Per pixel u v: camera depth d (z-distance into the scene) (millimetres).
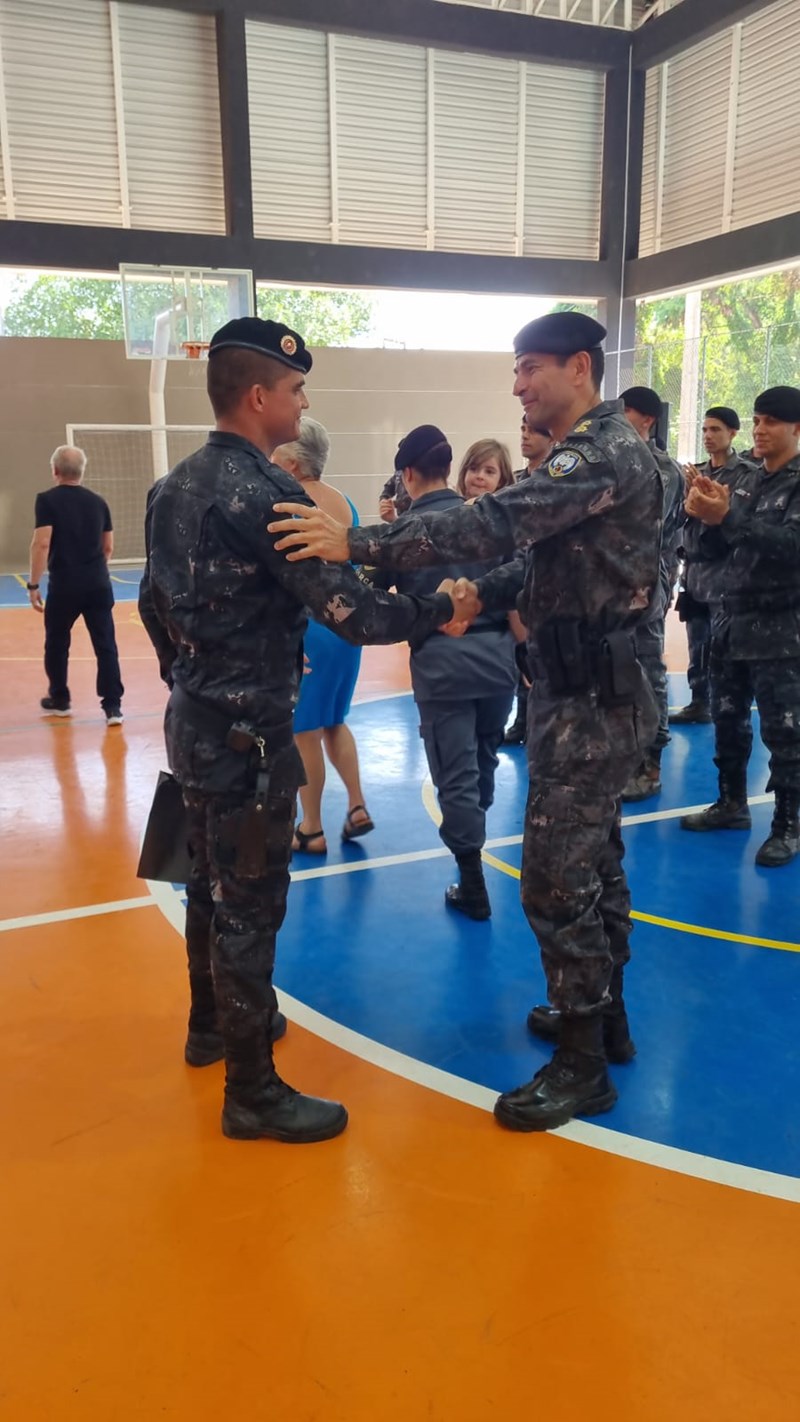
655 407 4750
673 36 15250
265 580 2189
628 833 4574
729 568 4141
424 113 15750
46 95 13945
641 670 2383
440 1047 2859
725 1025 2957
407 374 18250
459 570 3402
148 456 17297
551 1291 1964
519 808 4867
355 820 4387
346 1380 1771
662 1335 1859
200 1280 2008
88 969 3340
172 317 14789
